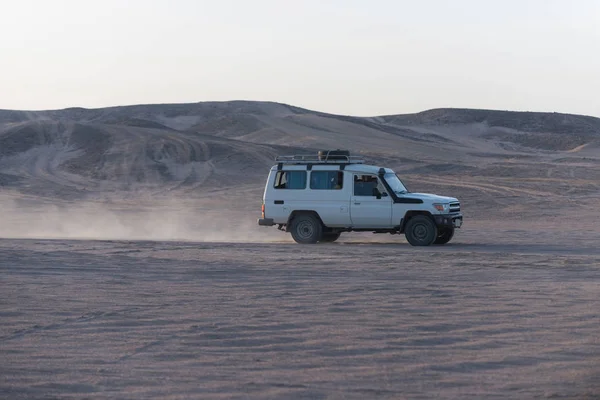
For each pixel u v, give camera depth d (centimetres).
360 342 1298
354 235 3994
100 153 11394
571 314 1526
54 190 8500
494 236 3766
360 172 3322
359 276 2170
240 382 1065
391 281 2056
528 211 5819
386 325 1437
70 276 2184
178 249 2934
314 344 1288
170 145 11556
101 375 1109
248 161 10419
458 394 998
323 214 3328
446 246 3228
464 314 1541
